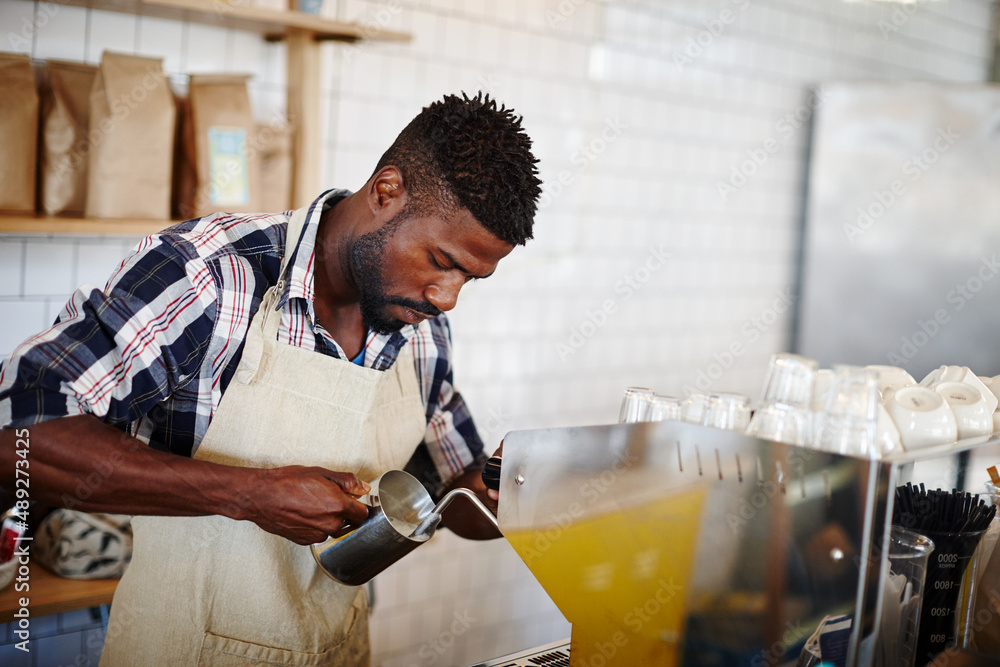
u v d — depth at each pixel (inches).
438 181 45.1
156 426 49.9
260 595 51.5
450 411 62.7
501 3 117.6
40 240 88.4
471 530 58.5
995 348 140.1
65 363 41.3
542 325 130.2
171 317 44.9
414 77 111.3
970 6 181.8
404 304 48.9
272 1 94.1
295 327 50.4
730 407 39.4
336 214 51.3
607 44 130.6
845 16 162.7
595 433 39.6
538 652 50.4
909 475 35.9
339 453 51.8
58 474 41.1
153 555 51.4
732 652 36.5
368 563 47.5
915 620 38.5
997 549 43.4
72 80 81.5
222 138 87.9
